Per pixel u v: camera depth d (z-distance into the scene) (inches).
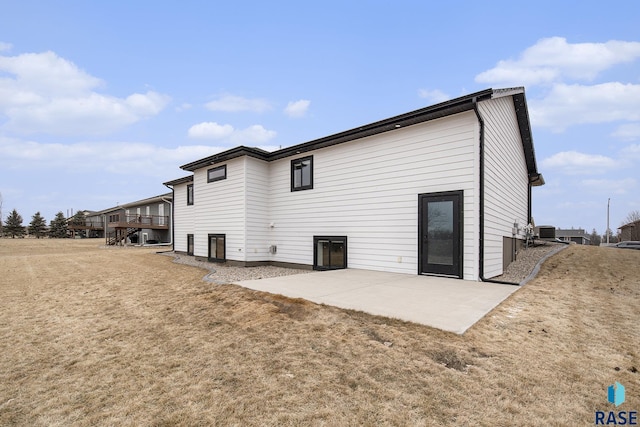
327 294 204.1
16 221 1919.3
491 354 113.0
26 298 245.0
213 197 479.5
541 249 478.3
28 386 103.3
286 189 425.4
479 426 74.5
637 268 304.8
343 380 98.3
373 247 326.6
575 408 81.4
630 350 116.0
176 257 583.2
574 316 155.3
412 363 107.6
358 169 342.3
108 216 1517.0
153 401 90.9
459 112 267.4
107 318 184.7
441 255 275.4
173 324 167.2
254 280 265.4
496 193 296.8
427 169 287.0
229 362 115.6
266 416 81.0
